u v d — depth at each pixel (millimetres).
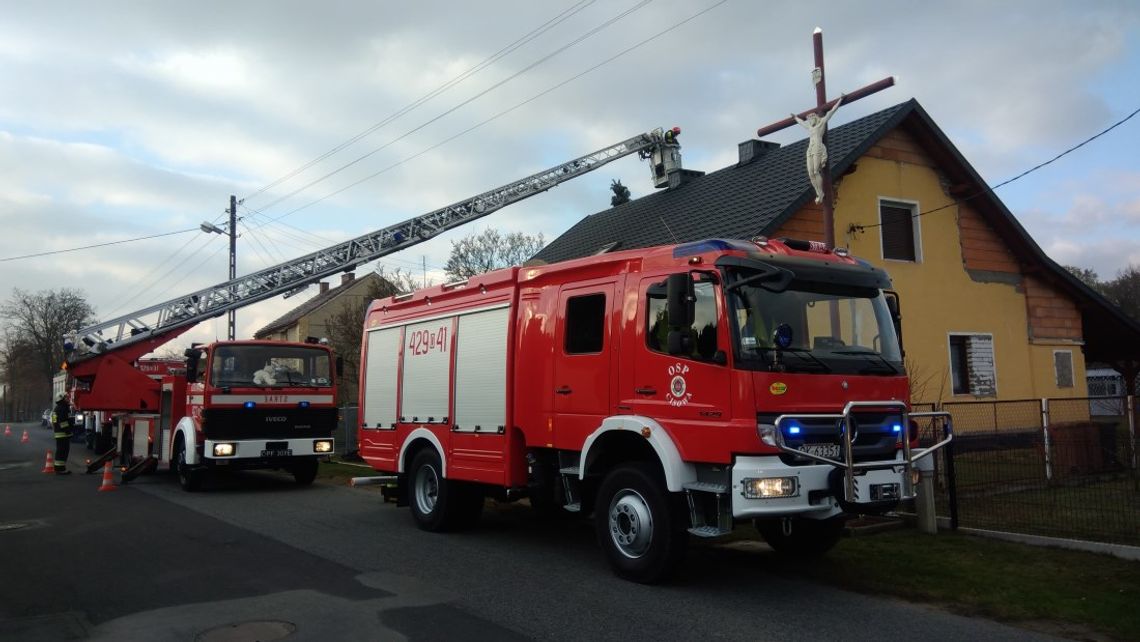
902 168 17031
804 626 5484
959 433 9984
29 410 99812
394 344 10438
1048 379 18188
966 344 17469
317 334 43281
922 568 6895
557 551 8203
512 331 8312
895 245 17000
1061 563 6938
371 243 23547
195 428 13438
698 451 6156
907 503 8969
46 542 8703
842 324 6664
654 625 5512
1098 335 20328
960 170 17344
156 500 12406
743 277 6207
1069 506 9164
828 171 11047
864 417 6344
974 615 5703
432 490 9500
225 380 13414
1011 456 9969
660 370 6578
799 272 6457
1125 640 5137
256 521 10211
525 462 8188
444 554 8047
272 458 13672
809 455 5906
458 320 9188
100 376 16375
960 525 8523
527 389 8023
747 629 5418
